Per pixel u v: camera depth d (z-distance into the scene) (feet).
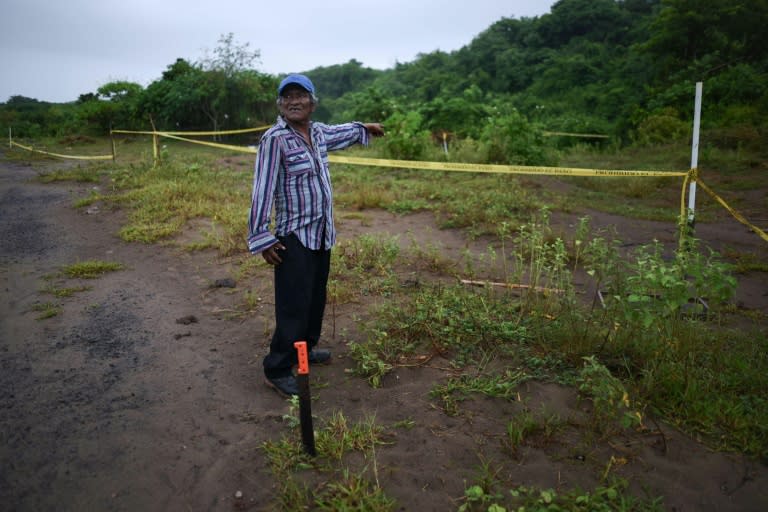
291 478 8.34
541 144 44.14
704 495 8.15
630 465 8.72
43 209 29.25
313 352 11.97
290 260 10.12
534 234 16.67
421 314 13.29
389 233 23.63
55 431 9.83
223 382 11.48
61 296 16.56
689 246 12.44
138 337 13.71
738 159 47.21
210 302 15.97
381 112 64.44
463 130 57.93
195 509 7.99
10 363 12.37
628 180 39.06
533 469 8.61
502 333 12.67
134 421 10.12
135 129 80.18
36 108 106.83
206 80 74.79
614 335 11.93
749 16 92.02
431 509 7.88
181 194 29.25
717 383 10.66
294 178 9.87
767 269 18.83
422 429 9.60
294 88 9.66
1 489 8.39
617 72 135.95
